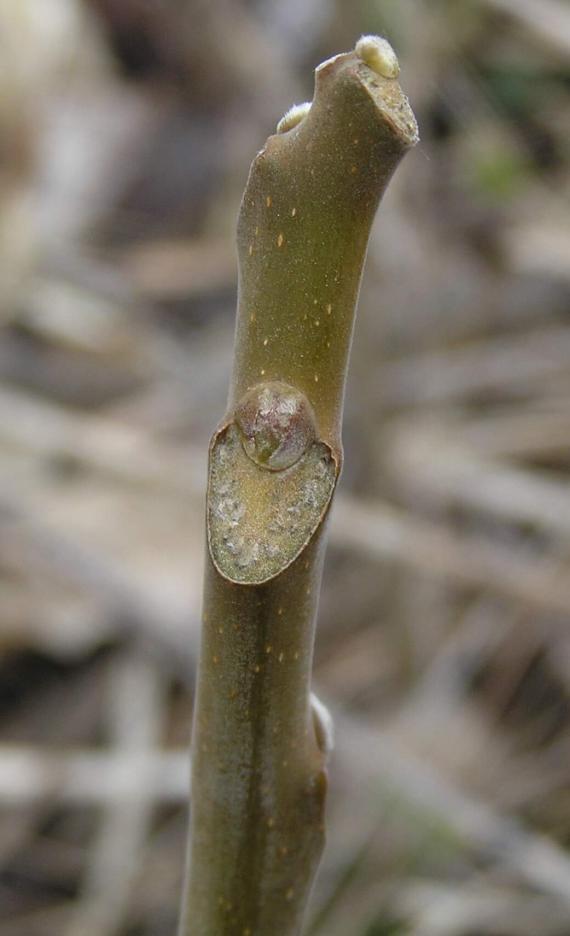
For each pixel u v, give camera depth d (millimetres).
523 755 441
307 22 706
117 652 473
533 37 558
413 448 501
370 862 412
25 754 416
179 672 457
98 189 704
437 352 550
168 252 681
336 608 499
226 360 590
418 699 457
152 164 716
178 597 472
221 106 717
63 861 425
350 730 424
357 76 151
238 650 166
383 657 480
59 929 408
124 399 588
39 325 617
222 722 171
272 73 702
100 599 469
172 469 501
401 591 466
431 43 562
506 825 396
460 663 465
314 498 161
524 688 462
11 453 518
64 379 588
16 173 686
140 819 412
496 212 571
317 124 154
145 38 745
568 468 510
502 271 570
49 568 479
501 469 493
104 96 733
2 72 702
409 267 559
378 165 154
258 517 161
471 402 539
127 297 647
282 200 156
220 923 182
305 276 157
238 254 160
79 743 455
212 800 177
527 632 466
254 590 161
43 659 475
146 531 507
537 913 388
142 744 429
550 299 571
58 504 515
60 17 730
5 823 428
